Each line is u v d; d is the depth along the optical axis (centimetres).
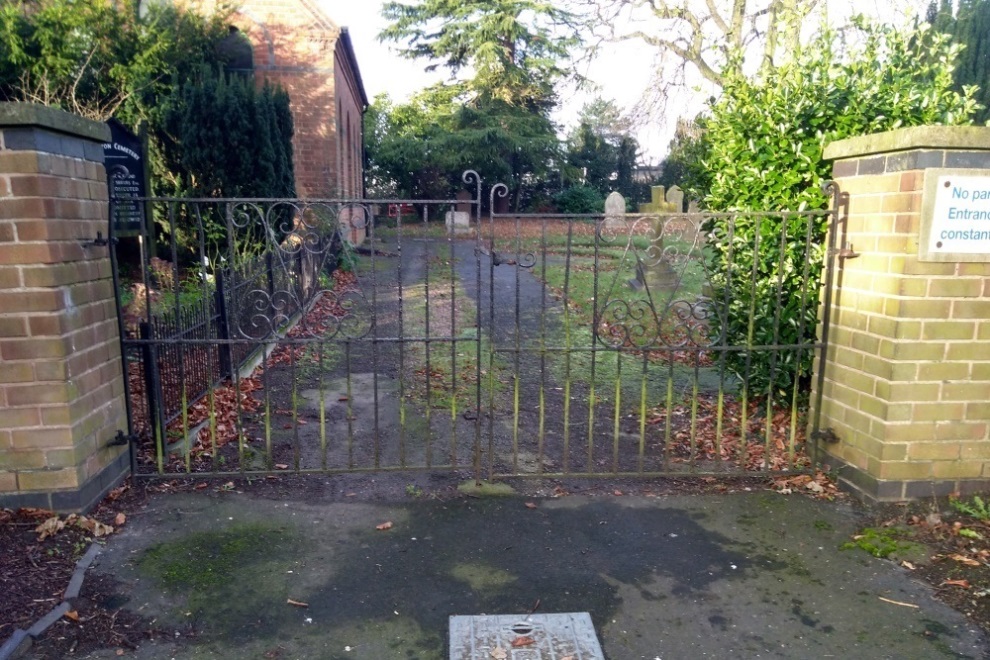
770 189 475
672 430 517
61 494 347
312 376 674
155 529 349
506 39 3173
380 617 282
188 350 532
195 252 955
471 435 503
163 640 266
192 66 1055
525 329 912
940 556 327
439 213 3391
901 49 479
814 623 280
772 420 514
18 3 907
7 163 318
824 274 419
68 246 343
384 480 414
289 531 351
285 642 266
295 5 1381
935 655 261
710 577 314
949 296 356
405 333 884
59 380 339
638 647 265
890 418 366
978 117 1341
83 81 910
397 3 3356
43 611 278
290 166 1112
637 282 1110
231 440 482
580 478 421
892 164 361
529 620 281
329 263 1274
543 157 3356
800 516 372
